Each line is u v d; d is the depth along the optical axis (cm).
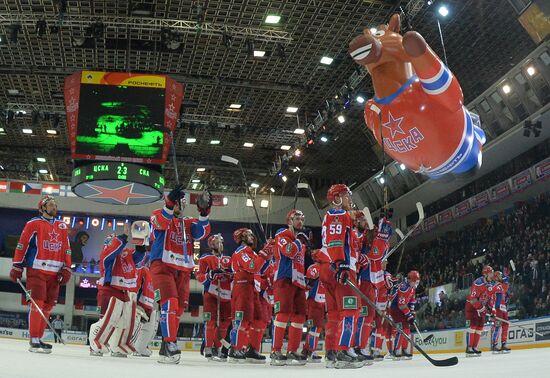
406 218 2858
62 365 432
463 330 1734
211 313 874
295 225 725
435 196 2502
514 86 1784
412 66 472
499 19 1515
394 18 501
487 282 1223
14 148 2581
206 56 1755
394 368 578
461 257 2433
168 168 2725
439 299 2016
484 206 2278
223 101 2041
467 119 475
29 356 536
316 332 923
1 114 2202
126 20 1567
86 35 1567
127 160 1448
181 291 659
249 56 1616
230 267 886
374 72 486
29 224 674
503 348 1276
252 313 766
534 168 1991
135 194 1530
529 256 1905
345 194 584
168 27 1558
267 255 759
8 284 3008
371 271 710
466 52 1681
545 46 1569
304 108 2075
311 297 926
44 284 678
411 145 482
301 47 1700
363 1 1475
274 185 2931
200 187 2994
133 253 763
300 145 2289
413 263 2814
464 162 481
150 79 1477
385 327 1091
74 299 2997
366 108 512
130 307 725
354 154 2491
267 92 1962
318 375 425
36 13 1552
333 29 1603
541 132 1881
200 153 2552
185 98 2016
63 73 1864
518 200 2205
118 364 512
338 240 551
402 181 2559
